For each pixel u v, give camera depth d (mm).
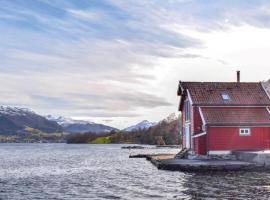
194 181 40531
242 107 59781
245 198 31359
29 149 174375
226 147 57344
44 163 75688
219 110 59406
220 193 33562
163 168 52219
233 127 57656
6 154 119000
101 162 75750
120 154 108062
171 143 199750
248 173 46531
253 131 58000
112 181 43438
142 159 80125
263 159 49219
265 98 61281
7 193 36094
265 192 33812
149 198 32156
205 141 57688
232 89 62562
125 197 32938
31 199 32906
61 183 42688
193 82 63938
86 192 36000
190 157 60094
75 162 77625
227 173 46625
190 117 61812
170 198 31938
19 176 50688
